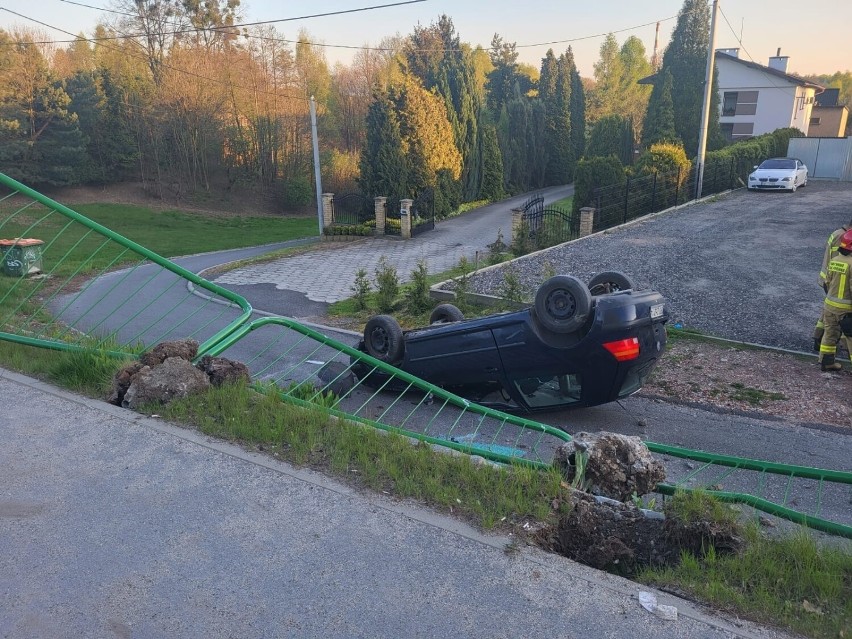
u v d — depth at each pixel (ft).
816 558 10.81
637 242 57.57
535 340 21.13
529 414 22.98
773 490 17.58
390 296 45.57
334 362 26.89
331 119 172.96
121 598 9.75
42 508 12.09
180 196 145.79
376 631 9.15
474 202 135.95
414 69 171.53
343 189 166.09
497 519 11.91
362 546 11.10
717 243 54.54
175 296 49.98
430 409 23.61
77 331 29.25
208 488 12.85
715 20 76.74
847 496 17.22
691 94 107.55
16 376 18.53
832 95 206.59
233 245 101.24
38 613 9.39
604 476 13.87
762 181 84.48
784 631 9.14
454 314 28.45
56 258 69.26
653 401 25.09
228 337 20.71
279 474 13.42
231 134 152.35
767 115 140.15
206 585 10.07
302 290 54.95
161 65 148.15
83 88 133.18
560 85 175.63
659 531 12.12
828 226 58.54
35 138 125.49
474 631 9.16
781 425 22.66
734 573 10.50
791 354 29.91
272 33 160.56
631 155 170.50
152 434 15.06
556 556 10.94
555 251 56.34
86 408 16.43
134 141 143.02
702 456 17.03
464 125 131.13
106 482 13.01
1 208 114.62
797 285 40.78
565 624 9.30
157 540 11.18
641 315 20.53
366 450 14.38
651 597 9.89
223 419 15.83
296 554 10.86
